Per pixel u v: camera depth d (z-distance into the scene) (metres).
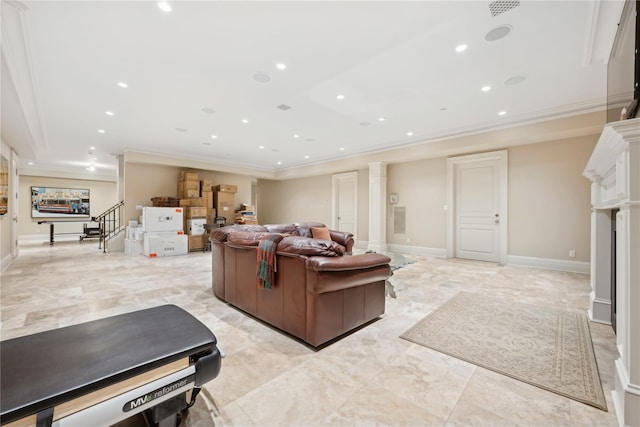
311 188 8.95
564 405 1.35
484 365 1.71
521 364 1.72
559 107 3.92
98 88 3.32
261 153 7.04
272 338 2.08
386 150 6.28
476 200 5.52
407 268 4.68
